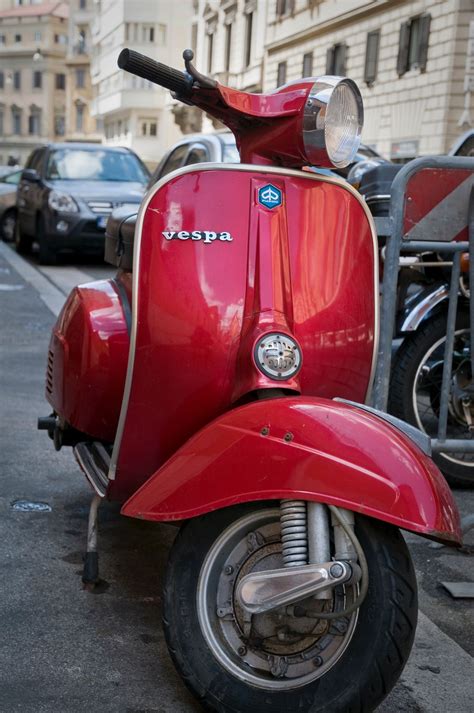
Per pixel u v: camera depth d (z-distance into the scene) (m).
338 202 2.91
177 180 2.79
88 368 3.31
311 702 2.34
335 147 2.76
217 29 43.19
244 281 2.74
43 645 2.90
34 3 119.69
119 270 3.68
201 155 6.64
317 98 2.71
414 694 2.76
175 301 2.74
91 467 3.26
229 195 2.79
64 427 3.75
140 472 2.92
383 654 2.28
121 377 3.30
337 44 30.45
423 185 3.68
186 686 2.47
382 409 3.69
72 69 98.25
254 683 2.42
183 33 55.38
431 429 4.95
